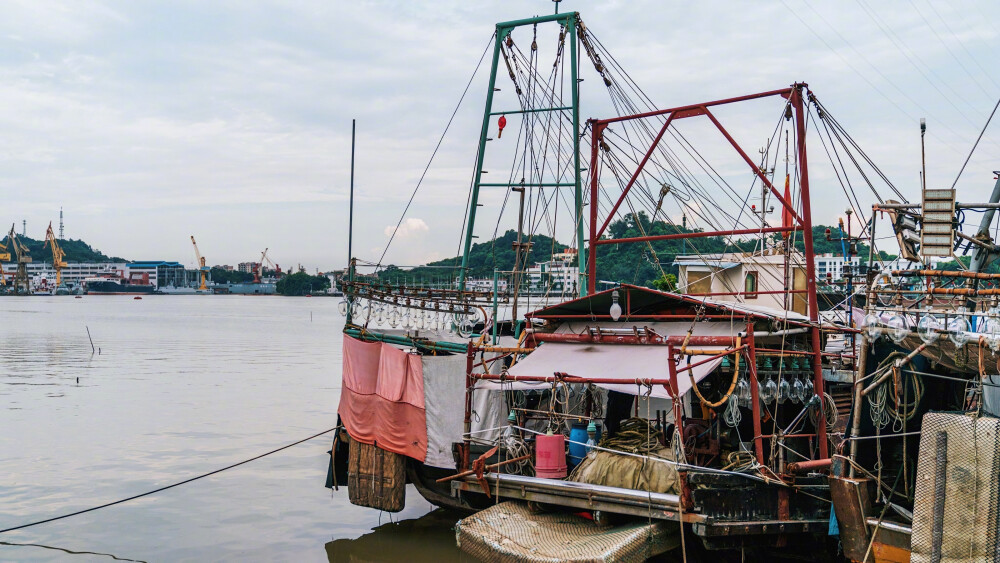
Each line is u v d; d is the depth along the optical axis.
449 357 15.34
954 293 10.47
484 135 21.83
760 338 13.37
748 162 15.98
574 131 21.02
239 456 22.14
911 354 10.59
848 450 12.03
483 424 15.42
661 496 11.57
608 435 14.87
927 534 9.87
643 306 14.30
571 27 20.92
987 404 11.91
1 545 14.75
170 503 17.62
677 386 11.73
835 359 17.58
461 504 15.45
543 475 13.22
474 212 21.75
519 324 18.00
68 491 18.34
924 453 9.98
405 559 14.41
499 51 21.75
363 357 16.53
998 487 9.41
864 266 17.72
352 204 20.61
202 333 79.00
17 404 30.47
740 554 12.94
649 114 17.05
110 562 13.99
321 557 14.48
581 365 13.47
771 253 22.23
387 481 15.65
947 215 11.02
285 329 88.25
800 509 12.26
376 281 18.62
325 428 26.25
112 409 29.53
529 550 11.69
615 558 10.91
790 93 15.46
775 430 13.32
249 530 15.94
